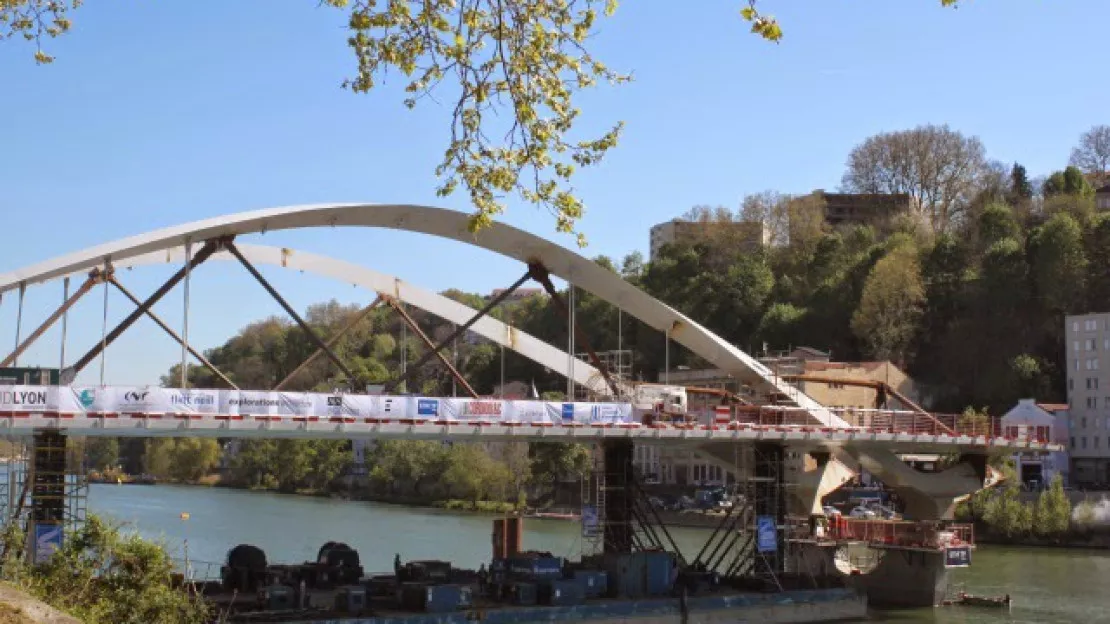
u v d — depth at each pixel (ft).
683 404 214.28
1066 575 270.05
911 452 246.47
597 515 198.49
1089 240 468.34
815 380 238.07
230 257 198.29
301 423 155.43
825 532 247.09
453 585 164.45
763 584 200.95
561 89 71.10
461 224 189.06
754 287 561.84
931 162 644.69
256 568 171.94
